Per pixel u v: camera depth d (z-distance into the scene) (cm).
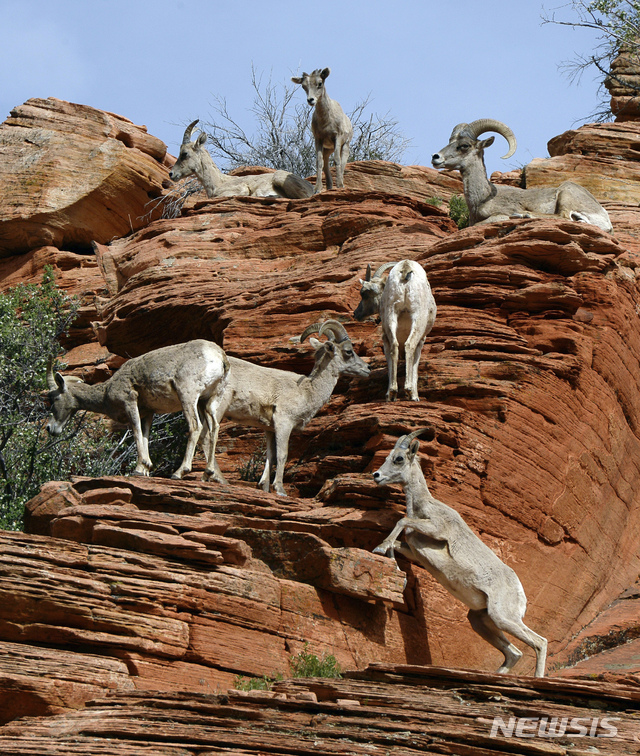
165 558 1966
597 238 3105
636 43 4769
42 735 1477
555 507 2700
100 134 4878
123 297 3916
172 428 3519
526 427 2653
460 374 2698
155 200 4891
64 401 2530
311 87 4369
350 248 3694
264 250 3972
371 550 2266
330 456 2591
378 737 1334
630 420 3180
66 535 2041
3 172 4834
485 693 1532
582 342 2911
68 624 1788
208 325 3584
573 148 4641
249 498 2269
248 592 1970
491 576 2048
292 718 1434
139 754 1338
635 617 2759
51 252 4744
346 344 2603
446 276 3017
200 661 1859
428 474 2425
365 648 2138
